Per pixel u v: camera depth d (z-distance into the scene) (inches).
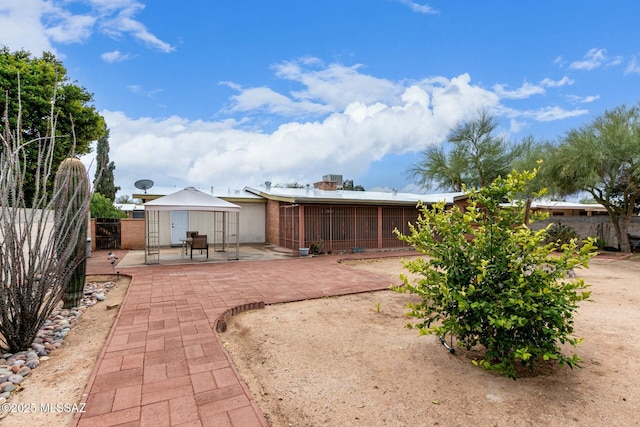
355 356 155.0
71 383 127.3
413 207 658.2
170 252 559.2
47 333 178.9
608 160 510.9
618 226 588.1
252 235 716.0
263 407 113.3
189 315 206.4
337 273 373.4
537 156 610.9
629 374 136.6
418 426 102.7
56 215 174.7
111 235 598.5
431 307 153.1
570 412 109.7
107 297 267.4
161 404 108.8
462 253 144.6
